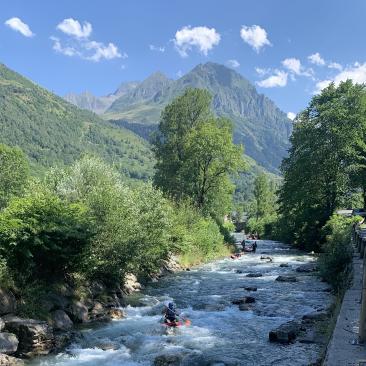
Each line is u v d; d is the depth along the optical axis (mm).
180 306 19094
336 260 23406
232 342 13727
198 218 41750
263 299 20297
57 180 23203
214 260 39594
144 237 22359
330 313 15938
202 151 53750
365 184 49281
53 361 12102
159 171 61812
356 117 48500
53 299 15734
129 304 19312
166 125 62000
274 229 85562
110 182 23672
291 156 55938
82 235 17016
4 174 64875
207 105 61562
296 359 11812
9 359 11734
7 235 14883
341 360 8742
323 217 50125
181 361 12016
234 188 60719
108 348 13227
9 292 14039
